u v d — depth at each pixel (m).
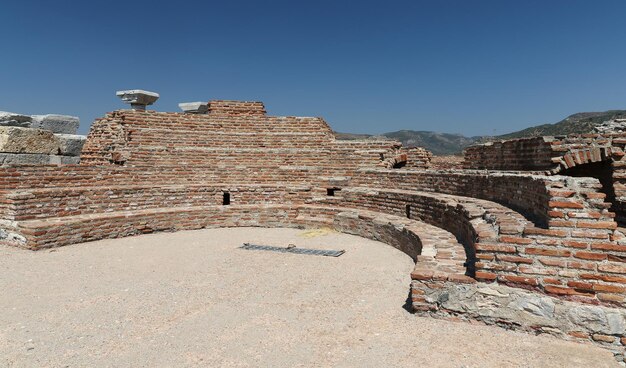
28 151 17.05
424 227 12.96
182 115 21.06
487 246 6.93
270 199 18.73
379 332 6.72
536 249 6.65
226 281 9.58
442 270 7.68
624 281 6.20
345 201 18.00
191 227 16.61
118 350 6.22
